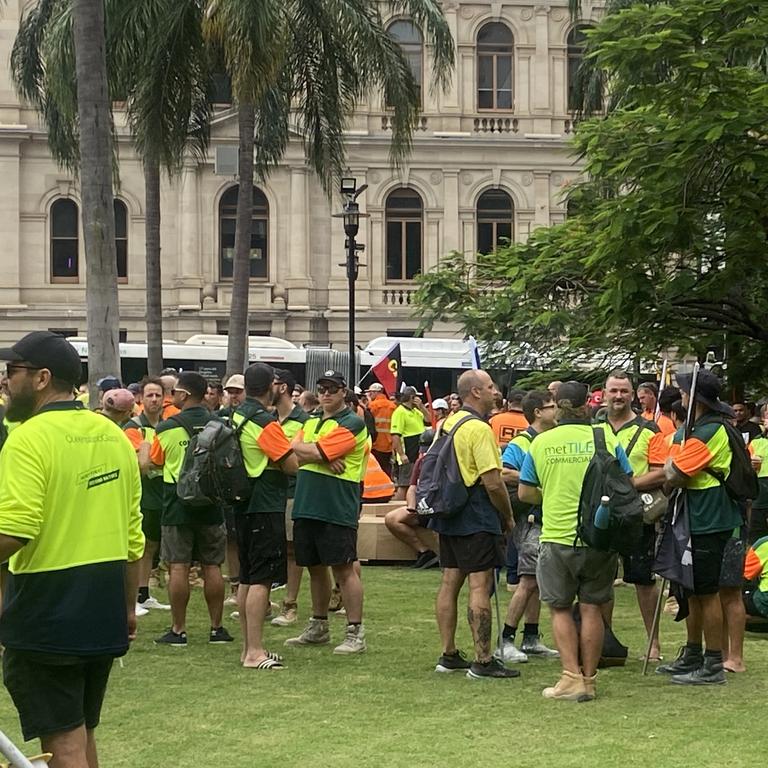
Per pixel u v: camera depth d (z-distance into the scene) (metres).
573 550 8.84
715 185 16.75
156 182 25.59
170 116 23.89
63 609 5.51
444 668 9.88
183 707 8.68
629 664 10.33
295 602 12.26
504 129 43.75
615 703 8.83
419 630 11.77
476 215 43.66
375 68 25.42
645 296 17.31
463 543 9.58
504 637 10.58
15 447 5.48
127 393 10.78
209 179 42.56
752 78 16.08
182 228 42.47
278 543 10.01
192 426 10.87
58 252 42.66
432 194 43.44
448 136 43.25
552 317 19.89
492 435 9.51
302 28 25.27
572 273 19.97
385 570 16.16
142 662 10.20
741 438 9.45
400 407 21.55
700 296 17.73
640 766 7.21
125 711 8.56
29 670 5.55
